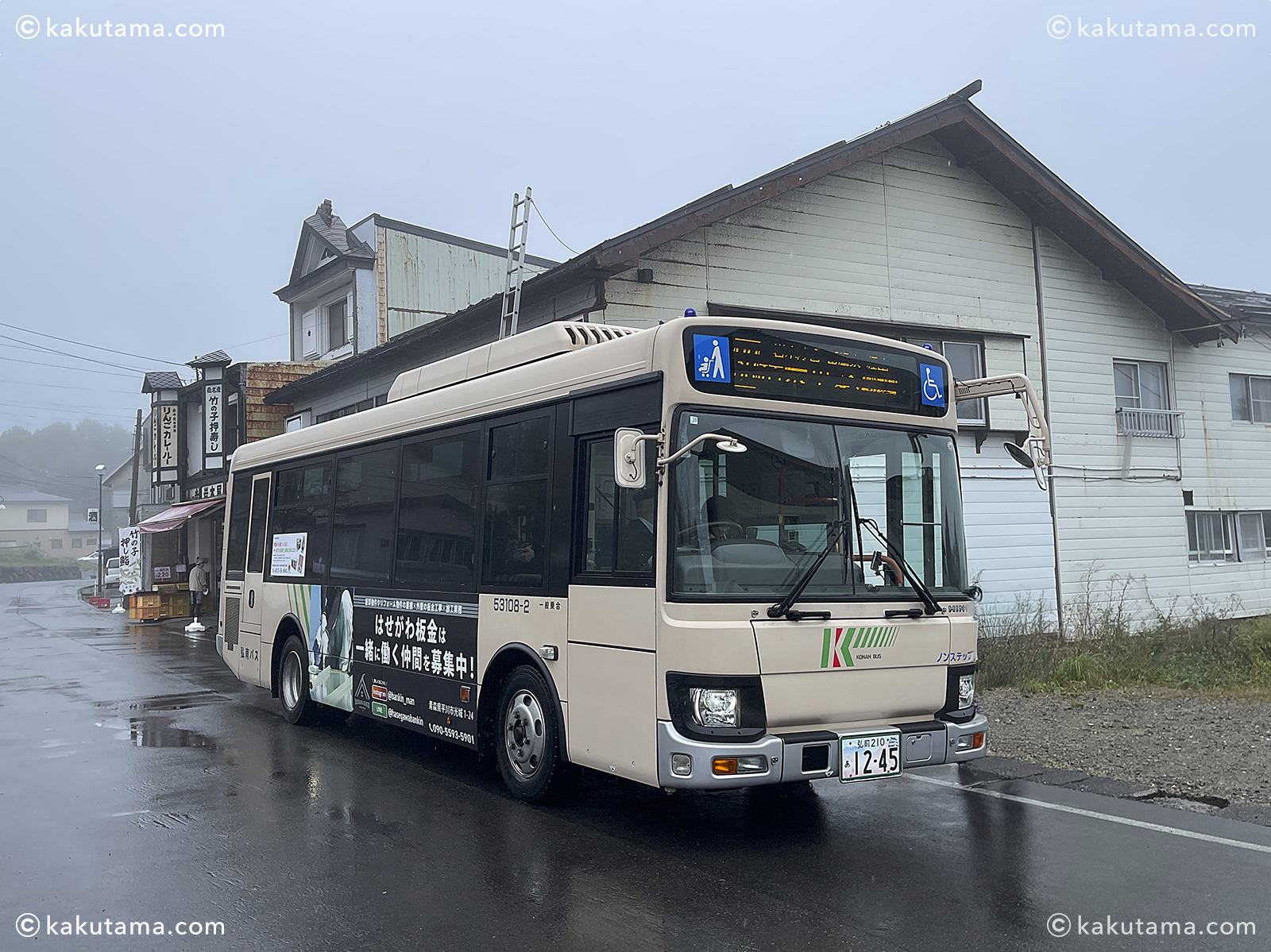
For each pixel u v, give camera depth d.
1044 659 12.37
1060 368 17.98
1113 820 6.21
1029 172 16.78
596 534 6.11
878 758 5.57
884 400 6.21
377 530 8.77
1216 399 20.22
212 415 25.84
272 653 10.75
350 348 25.14
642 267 13.70
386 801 6.92
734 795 7.01
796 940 4.34
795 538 5.71
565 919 4.62
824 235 15.40
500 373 7.32
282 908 4.83
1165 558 18.97
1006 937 4.35
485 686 7.12
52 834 6.20
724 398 5.66
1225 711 9.55
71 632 23.77
